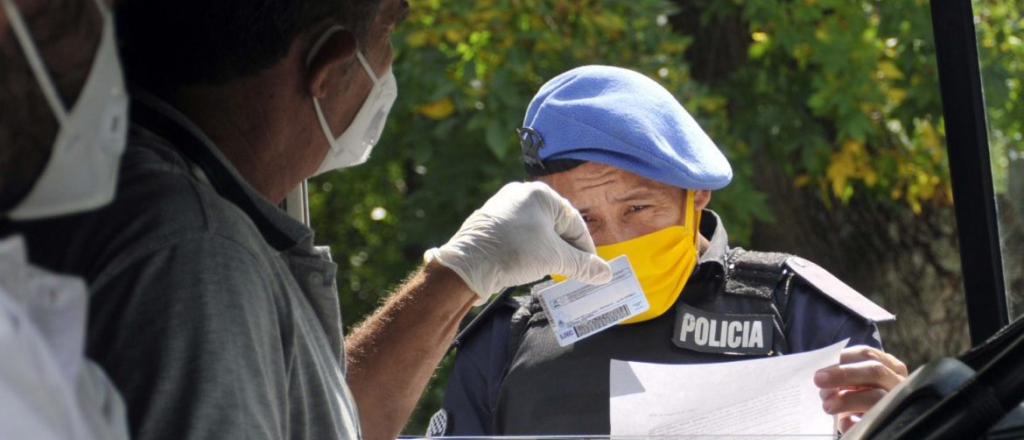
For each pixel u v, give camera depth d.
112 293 3.77
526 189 6.27
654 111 6.77
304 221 6.56
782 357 6.02
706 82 19.84
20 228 3.80
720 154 7.04
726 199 17.80
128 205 3.92
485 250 5.99
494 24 17.77
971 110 5.94
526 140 6.81
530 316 6.96
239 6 4.48
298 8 4.56
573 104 6.72
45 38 3.07
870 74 18.66
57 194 3.14
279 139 4.69
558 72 17.48
